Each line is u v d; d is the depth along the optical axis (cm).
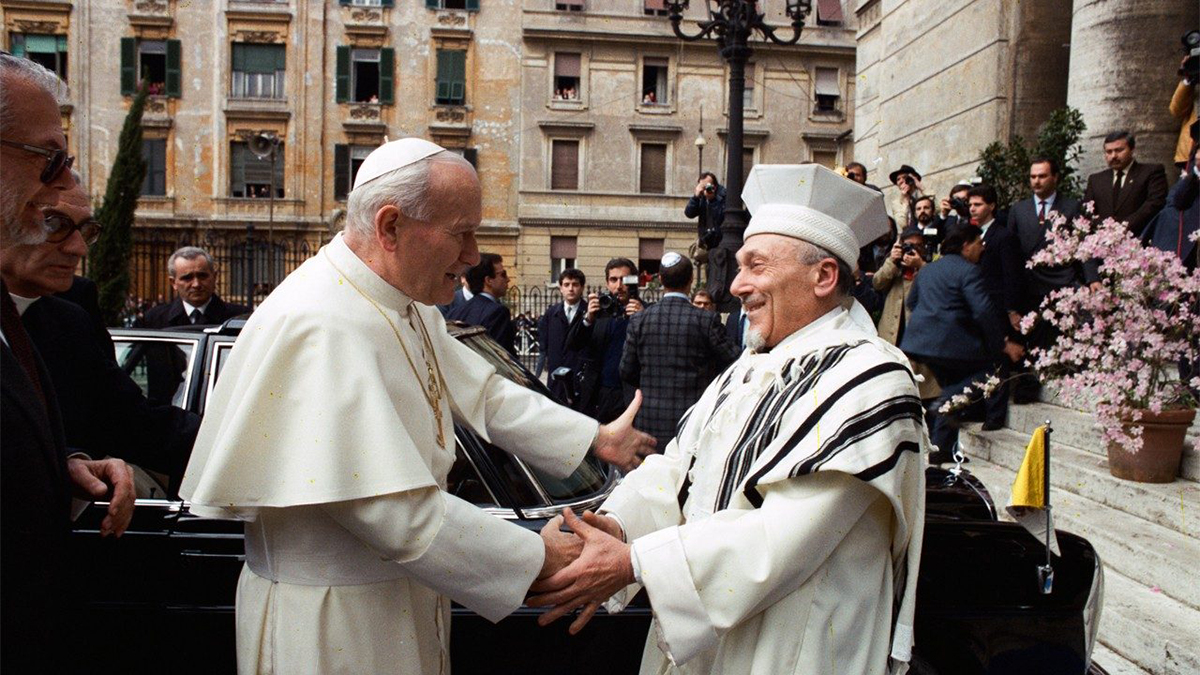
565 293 848
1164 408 493
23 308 257
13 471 143
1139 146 840
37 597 147
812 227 210
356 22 3200
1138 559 448
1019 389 694
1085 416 625
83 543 296
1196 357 484
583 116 3294
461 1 3256
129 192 1880
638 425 592
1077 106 884
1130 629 399
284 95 3183
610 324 745
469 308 679
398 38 3228
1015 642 296
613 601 227
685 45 3297
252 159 3181
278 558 212
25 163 168
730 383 228
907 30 1205
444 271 219
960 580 295
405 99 3244
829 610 194
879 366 195
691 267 598
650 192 3356
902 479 190
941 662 296
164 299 2564
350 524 200
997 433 668
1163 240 593
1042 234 687
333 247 222
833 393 193
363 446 197
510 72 3275
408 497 198
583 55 3281
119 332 353
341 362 203
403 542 197
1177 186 587
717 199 1193
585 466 331
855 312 221
